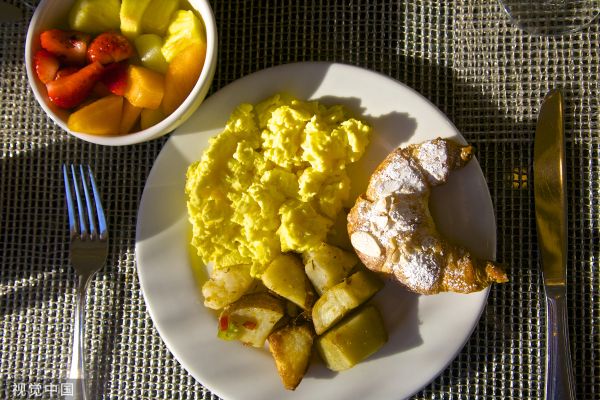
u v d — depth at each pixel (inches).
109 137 18.3
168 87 18.9
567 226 20.2
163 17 18.9
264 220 19.6
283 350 19.1
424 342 19.3
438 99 20.7
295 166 20.0
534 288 20.1
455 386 20.2
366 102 19.9
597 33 20.4
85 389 20.2
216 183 19.9
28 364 21.1
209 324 20.1
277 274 19.6
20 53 21.6
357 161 20.1
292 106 19.6
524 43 20.6
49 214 21.5
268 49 21.3
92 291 21.1
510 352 20.1
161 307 20.0
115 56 18.4
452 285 18.4
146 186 20.1
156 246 20.1
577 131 20.4
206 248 19.9
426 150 18.8
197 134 20.2
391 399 19.2
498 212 20.4
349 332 19.0
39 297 21.3
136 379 20.8
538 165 19.9
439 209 19.5
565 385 18.9
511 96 20.6
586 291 20.1
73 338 20.5
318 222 19.6
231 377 19.8
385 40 21.0
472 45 20.7
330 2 21.2
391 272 18.9
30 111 21.6
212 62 18.3
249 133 20.0
